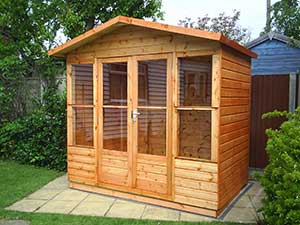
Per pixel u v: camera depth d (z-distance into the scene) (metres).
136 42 4.18
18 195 4.45
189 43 3.77
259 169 5.71
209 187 3.71
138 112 4.23
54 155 6.14
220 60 3.58
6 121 7.42
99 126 4.61
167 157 4.01
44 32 7.99
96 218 3.63
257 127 5.71
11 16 7.91
